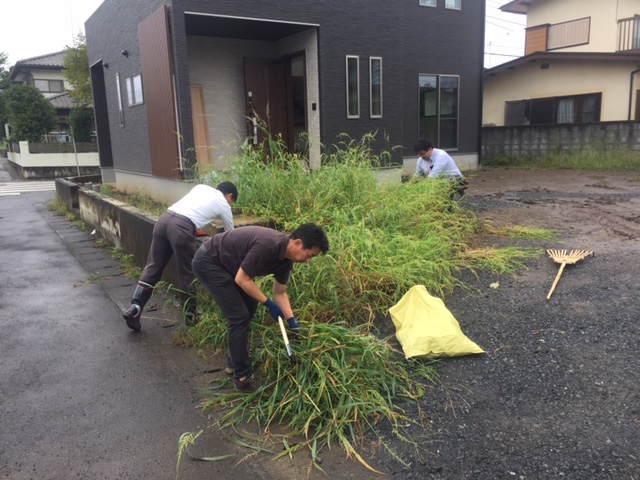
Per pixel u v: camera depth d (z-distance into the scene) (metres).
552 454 2.51
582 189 10.14
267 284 3.96
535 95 17.02
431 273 4.56
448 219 6.08
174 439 2.85
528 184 11.17
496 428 2.75
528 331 3.79
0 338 4.32
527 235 6.21
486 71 17.69
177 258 4.29
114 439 2.85
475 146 14.53
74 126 23.27
